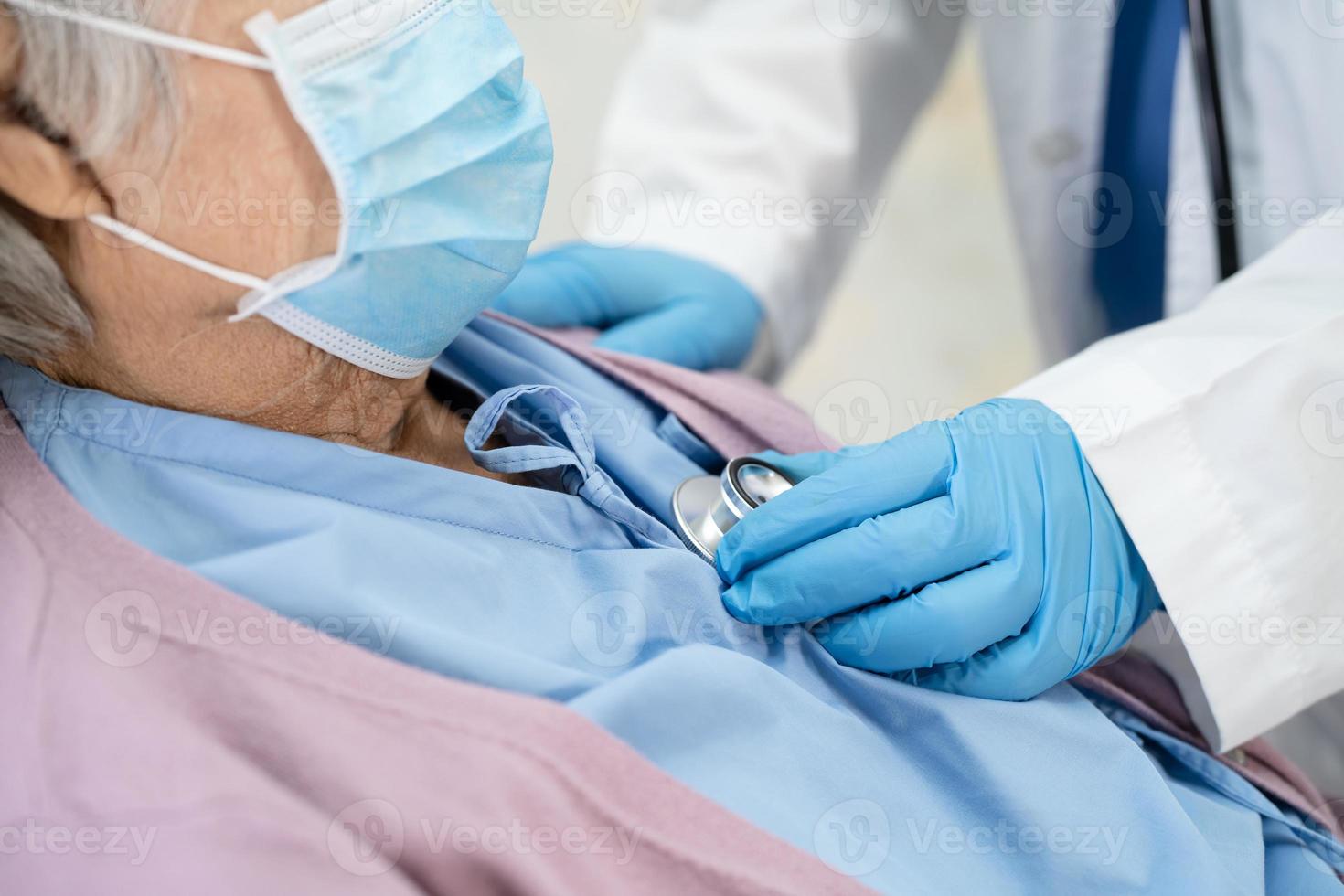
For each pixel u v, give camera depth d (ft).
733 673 2.05
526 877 1.66
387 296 2.04
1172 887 2.06
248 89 1.78
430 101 1.93
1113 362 2.64
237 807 1.65
